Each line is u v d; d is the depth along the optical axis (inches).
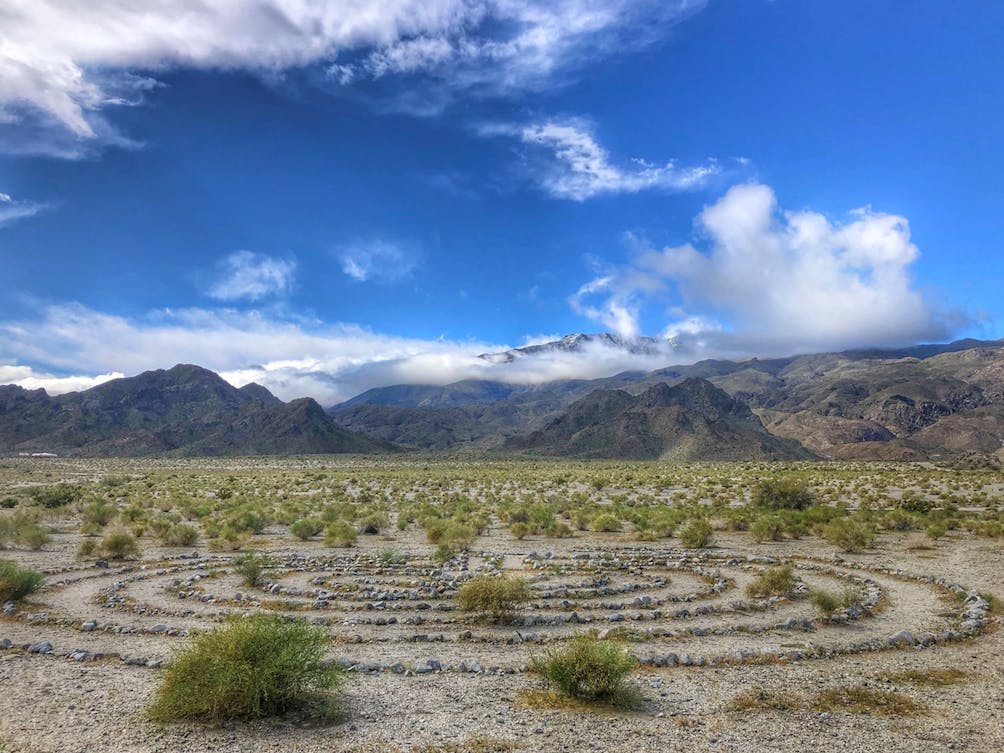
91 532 1626.5
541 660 591.2
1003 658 621.0
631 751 416.2
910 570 1085.8
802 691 529.0
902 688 537.6
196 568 1103.0
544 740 432.1
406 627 725.9
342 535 1448.1
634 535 1577.3
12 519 1596.9
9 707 479.5
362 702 498.9
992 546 1355.8
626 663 512.7
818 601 764.6
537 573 1054.4
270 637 487.5
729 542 1487.5
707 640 672.4
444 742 427.5
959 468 5679.1
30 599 860.0
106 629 706.8
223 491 3009.4
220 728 446.0
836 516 1854.1
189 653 477.7
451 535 1416.1
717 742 430.9
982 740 439.5
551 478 4328.3
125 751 407.8
